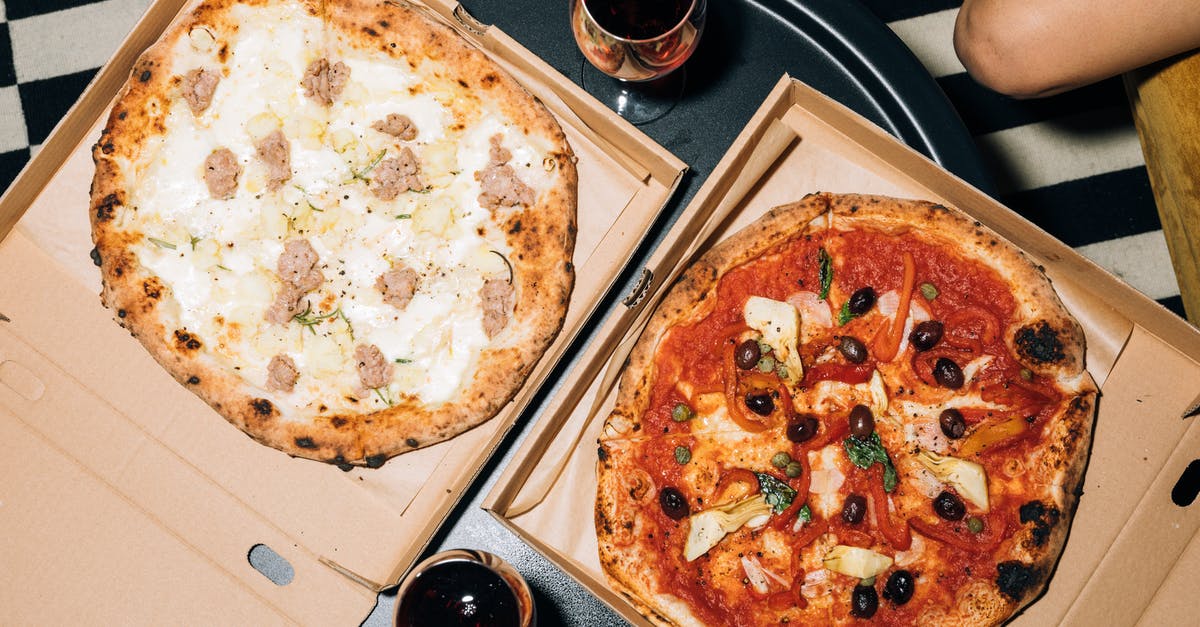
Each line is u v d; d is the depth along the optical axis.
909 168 0.69
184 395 0.73
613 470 0.69
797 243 0.70
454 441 0.72
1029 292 0.68
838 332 0.69
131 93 0.72
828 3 0.72
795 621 0.67
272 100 0.73
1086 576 0.68
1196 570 0.66
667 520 0.69
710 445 0.68
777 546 0.67
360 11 0.72
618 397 0.69
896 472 0.67
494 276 0.71
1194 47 0.68
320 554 0.71
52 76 0.93
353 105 0.72
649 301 0.68
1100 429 0.69
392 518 0.72
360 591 0.70
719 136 0.74
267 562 0.73
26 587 0.70
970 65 0.74
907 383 0.68
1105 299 0.68
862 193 0.71
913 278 0.68
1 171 0.92
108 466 0.72
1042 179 0.94
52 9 0.93
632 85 0.74
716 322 0.69
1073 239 0.94
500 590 0.67
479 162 0.72
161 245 0.71
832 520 0.68
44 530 0.71
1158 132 0.74
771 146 0.67
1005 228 0.67
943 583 0.67
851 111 0.66
